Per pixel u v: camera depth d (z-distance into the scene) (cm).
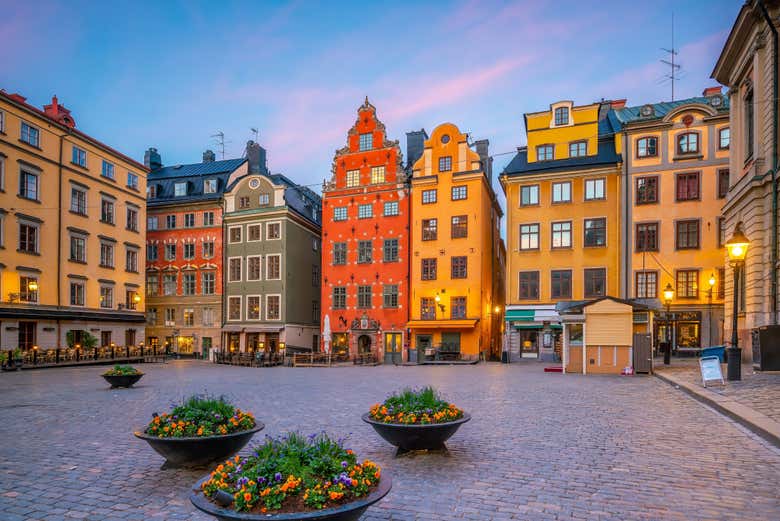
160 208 4759
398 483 659
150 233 4788
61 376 2388
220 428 692
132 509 588
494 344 4391
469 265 3828
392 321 4031
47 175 3416
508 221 3641
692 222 3231
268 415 1180
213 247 4569
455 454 796
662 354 3158
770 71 2066
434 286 3906
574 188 3506
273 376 2419
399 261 4062
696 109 3256
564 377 2109
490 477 680
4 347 3030
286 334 4288
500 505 579
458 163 3934
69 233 3578
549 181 3569
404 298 4016
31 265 3262
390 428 751
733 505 571
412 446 782
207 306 4541
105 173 3975
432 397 811
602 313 2289
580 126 3581
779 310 2005
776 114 2039
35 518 563
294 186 4744
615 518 539
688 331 3177
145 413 1234
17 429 1042
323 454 492
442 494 617
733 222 2430
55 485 673
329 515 404
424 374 2448
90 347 3525
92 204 3812
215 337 4475
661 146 3322
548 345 3466
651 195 3325
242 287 4453
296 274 4512
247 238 4475
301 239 4638
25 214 3219
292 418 1139
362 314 4128
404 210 4088
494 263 4469
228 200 4562
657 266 3269
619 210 3391
